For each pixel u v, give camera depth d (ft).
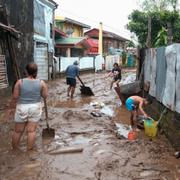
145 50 46.29
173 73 27.86
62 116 37.60
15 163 22.26
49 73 84.23
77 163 22.61
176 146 25.75
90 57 127.44
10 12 53.42
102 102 49.24
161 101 32.40
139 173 21.13
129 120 37.22
